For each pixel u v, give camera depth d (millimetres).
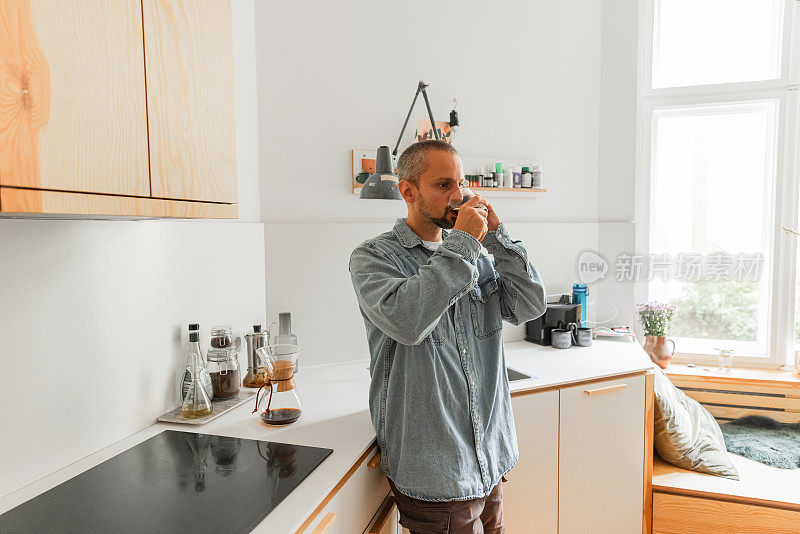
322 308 2168
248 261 1948
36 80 771
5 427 1090
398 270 1263
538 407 1817
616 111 2639
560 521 1906
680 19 2691
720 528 1969
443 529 1232
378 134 2246
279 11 2055
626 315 2703
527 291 1333
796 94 2488
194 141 1125
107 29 896
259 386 1813
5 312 1087
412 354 1245
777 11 2549
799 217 2537
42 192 783
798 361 2523
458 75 2379
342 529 1210
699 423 2279
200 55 1140
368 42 2201
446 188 1249
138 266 1442
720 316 2729
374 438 1394
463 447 1250
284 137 2096
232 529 951
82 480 1158
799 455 2168
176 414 1547
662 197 2748
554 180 2592
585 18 2586
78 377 1260
